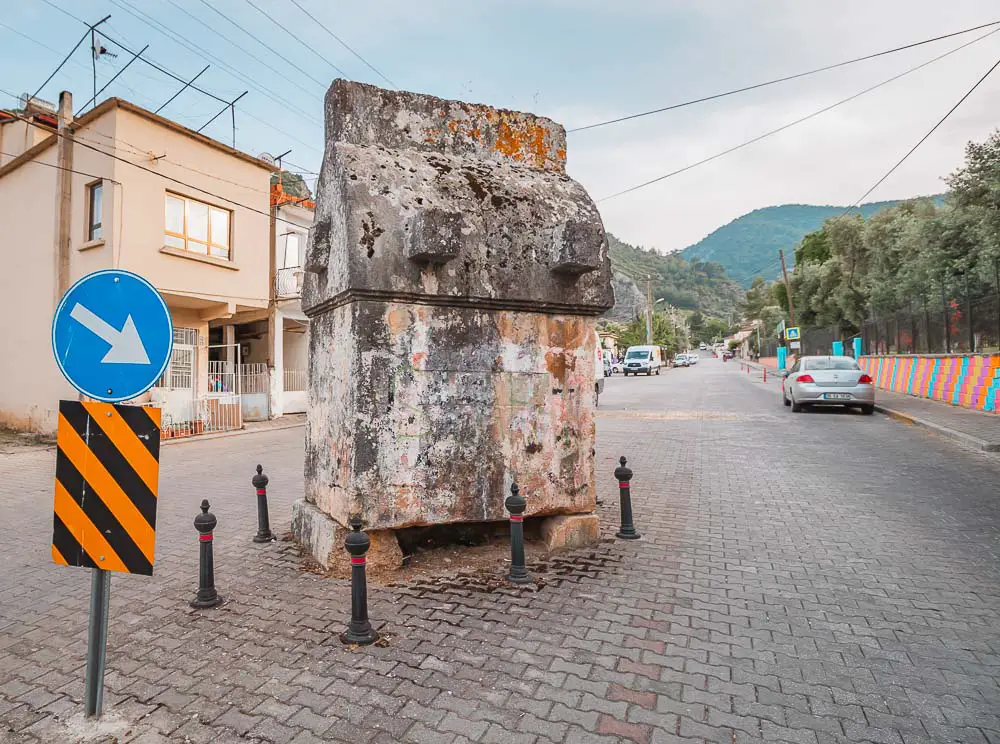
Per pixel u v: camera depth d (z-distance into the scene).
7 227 15.91
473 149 5.35
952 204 16.94
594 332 5.29
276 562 4.90
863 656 3.25
